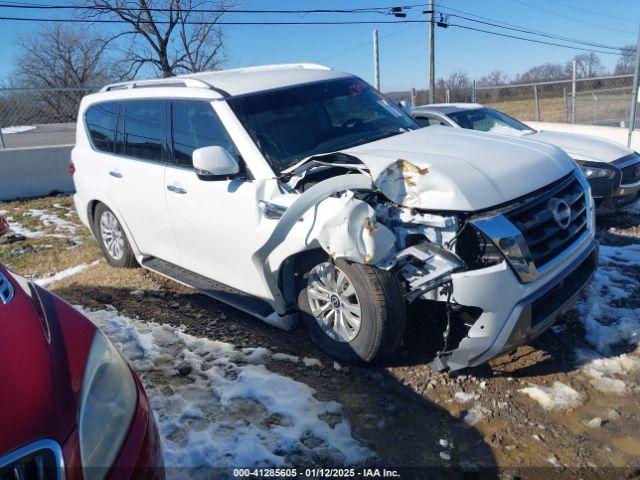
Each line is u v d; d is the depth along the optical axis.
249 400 3.48
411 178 3.51
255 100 4.57
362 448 3.08
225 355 4.01
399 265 3.55
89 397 2.09
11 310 2.45
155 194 5.03
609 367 3.77
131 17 29.06
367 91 5.27
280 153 4.29
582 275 3.88
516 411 3.37
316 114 4.68
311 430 3.21
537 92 15.48
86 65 35.84
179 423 3.27
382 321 3.48
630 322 4.21
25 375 2.05
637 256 5.84
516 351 4.00
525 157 3.85
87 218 6.35
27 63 35.47
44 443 1.83
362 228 3.42
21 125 14.20
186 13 29.58
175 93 4.93
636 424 3.24
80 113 6.38
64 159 11.88
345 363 3.85
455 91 20.12
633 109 10.74
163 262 5.46
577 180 4.00
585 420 3.29
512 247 3.29
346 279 3.69
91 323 2.57
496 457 3.02
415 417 3.34
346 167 3.82
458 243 3.38
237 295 4.54
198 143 4.66
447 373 3.72
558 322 4.37
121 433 2.09
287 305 4.16
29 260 7.13
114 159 5.64
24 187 11.56
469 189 3.38
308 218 3.66
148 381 3.70
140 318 4.73
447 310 3.42
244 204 4.12
